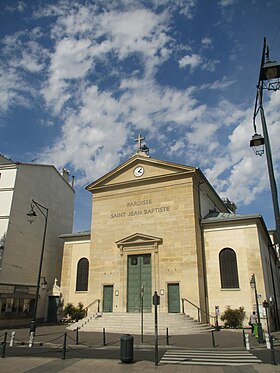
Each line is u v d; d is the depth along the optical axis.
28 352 15.81
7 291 30.28
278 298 35.53
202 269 27.67
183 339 19.48
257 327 19.03
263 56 11.03
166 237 28.69
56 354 15.11
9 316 29.77
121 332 23.39
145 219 30.22
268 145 11.27
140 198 31.22
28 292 32.75
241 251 27.03
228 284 26.69
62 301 32.75
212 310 26.44
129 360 12.95
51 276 37.06
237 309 25.38
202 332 22.95
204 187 33.03
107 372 11.42
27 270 33.31
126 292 28.66
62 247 39.94
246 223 27.55
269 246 33.47
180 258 27.50
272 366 12.13
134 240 29.67
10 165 34.09
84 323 26.14
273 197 10.50
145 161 32.09
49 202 38.44
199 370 11.62
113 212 32.03
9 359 13.98
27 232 34.06
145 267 28.84
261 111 11.62
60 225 40.19
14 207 32.75
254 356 14.23
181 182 29.80
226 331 23.80
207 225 28.92
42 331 24.92
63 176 43.59
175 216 28.95
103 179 33.47
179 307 26.33
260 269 25.92
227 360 13.42
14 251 31.92
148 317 24.70
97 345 17.61
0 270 29.95
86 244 33.84
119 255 30.12
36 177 36.47
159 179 30.80
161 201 30.08
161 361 13.29
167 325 23.05
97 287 30.11
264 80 11.26
